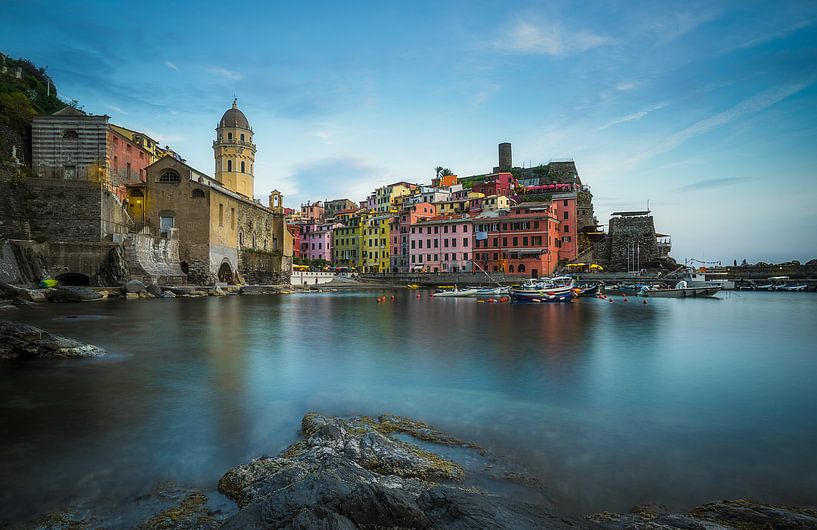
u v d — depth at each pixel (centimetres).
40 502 813
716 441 1109
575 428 1189
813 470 958
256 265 9550
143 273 6381
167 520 744
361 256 14438
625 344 2597
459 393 1518
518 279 9825
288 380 1688
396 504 659
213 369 1866
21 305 4419
